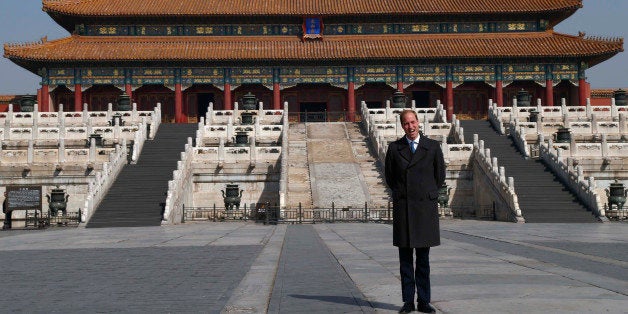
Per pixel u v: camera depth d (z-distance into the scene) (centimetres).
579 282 1276
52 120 6788
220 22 10012
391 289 1245
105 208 4431
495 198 4488
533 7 9881
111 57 9238
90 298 1259
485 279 1332
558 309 980
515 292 1152
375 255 1916
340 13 9831
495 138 5912
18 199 4559
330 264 1695
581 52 9362
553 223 3872
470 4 10062
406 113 1048
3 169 4928
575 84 9650
